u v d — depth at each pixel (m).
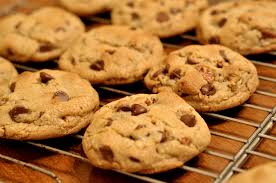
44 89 0.47
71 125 0.46
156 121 0.43
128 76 0.50
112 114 0.45
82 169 0.44
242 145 0.44
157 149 0.42
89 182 0.43
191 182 0.42
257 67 0.51
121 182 0.43
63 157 0.45
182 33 0.55
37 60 0.54
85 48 0.52
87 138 0.44
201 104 0.46
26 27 0.55
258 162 0.43
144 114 0.44
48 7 0.59
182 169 0.43
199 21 0.54
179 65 0.48
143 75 0.50
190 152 0.42
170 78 0.48
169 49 0.54
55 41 0.54
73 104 0.46
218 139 0.45
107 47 0.51
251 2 0.54
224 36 0.52
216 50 0.49
